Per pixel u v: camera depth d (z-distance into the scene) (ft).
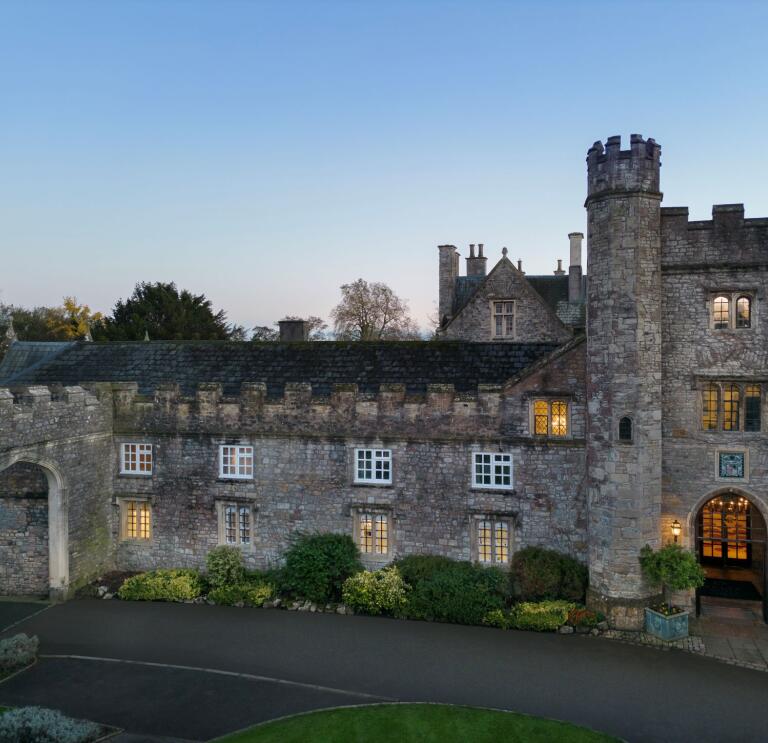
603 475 64.75
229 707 50.44
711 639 62.18
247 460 78.59
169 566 80.12
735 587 74.79
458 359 83.35
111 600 74.02
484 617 66.03
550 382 70.49
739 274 64.13
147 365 91.50
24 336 216.33
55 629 65.82
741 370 64.39
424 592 68.03
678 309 65.57
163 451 80.07
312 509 76.54
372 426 74.79
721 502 80.69
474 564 71.97
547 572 67.87
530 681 54.39
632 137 62.75
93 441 77.92
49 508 73.00
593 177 65.21
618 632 63.21
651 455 63.82
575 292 121.60
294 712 49.55
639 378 63.10
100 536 79.41
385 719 48.08
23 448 66.33
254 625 66.74
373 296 199.52
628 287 63.10
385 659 58.70
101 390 79.61
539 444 70.69
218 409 78.43
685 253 64.95
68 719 45.39
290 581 72.64
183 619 68.44
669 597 67.10
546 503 70.85
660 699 51.31
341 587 72.18
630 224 63.00
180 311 197.57
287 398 76.69
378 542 75.82
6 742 42.65
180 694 52.60
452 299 124.36
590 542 66.44
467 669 56.65
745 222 63.87
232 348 91.81
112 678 55.42
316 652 60.23
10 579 76.18
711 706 50.24
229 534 79.15
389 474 75.10
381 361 85.20
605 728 47.19
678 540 66.13
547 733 46.09
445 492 73.41
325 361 86.74
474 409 72.49
